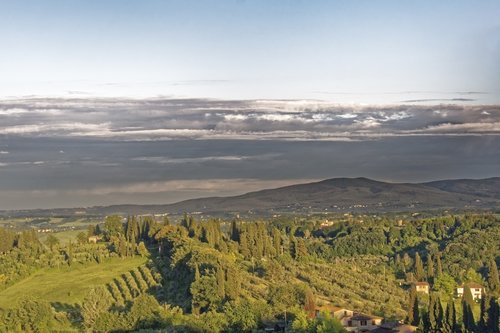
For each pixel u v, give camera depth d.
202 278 182.50
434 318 156.75
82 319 186.00
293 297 180.75
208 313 166.62
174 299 194.88
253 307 166.12
